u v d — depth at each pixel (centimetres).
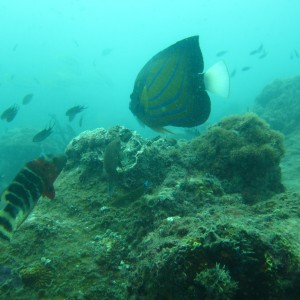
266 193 164
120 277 115
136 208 142
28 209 75
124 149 163
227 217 99
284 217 101
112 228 138
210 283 68
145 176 157
